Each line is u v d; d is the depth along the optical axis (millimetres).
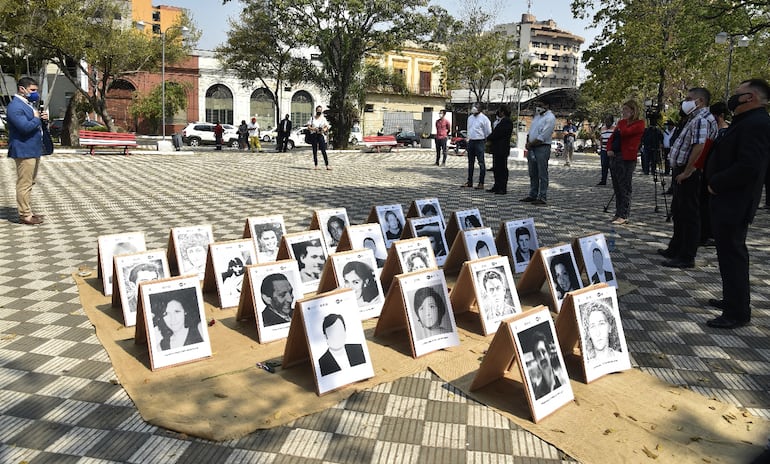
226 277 5055
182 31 29281
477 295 4500
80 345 4195
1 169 15703
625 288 5680
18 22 22188
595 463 2883
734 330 4688
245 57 33094
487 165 21125
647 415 3338
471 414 3352
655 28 23125
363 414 3324
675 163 6336
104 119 27141
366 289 4773
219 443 3004
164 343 3854
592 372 3746
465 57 36125
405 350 4172
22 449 2934
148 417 3207
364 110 45969
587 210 10453
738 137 4570
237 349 4148
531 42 94625
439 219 6375
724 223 4645
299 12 28406
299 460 2883
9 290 5352
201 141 34938
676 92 31000
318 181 14219
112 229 8016
